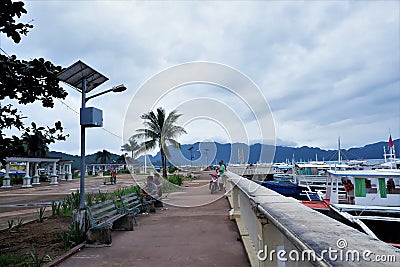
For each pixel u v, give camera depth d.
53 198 17.06
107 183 29.25
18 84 5.56
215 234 6.43
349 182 13.78
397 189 13.41
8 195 19.44
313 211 2.16
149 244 5.77
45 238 6.52
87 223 6.04
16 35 5.13
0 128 5.38
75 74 6.17
